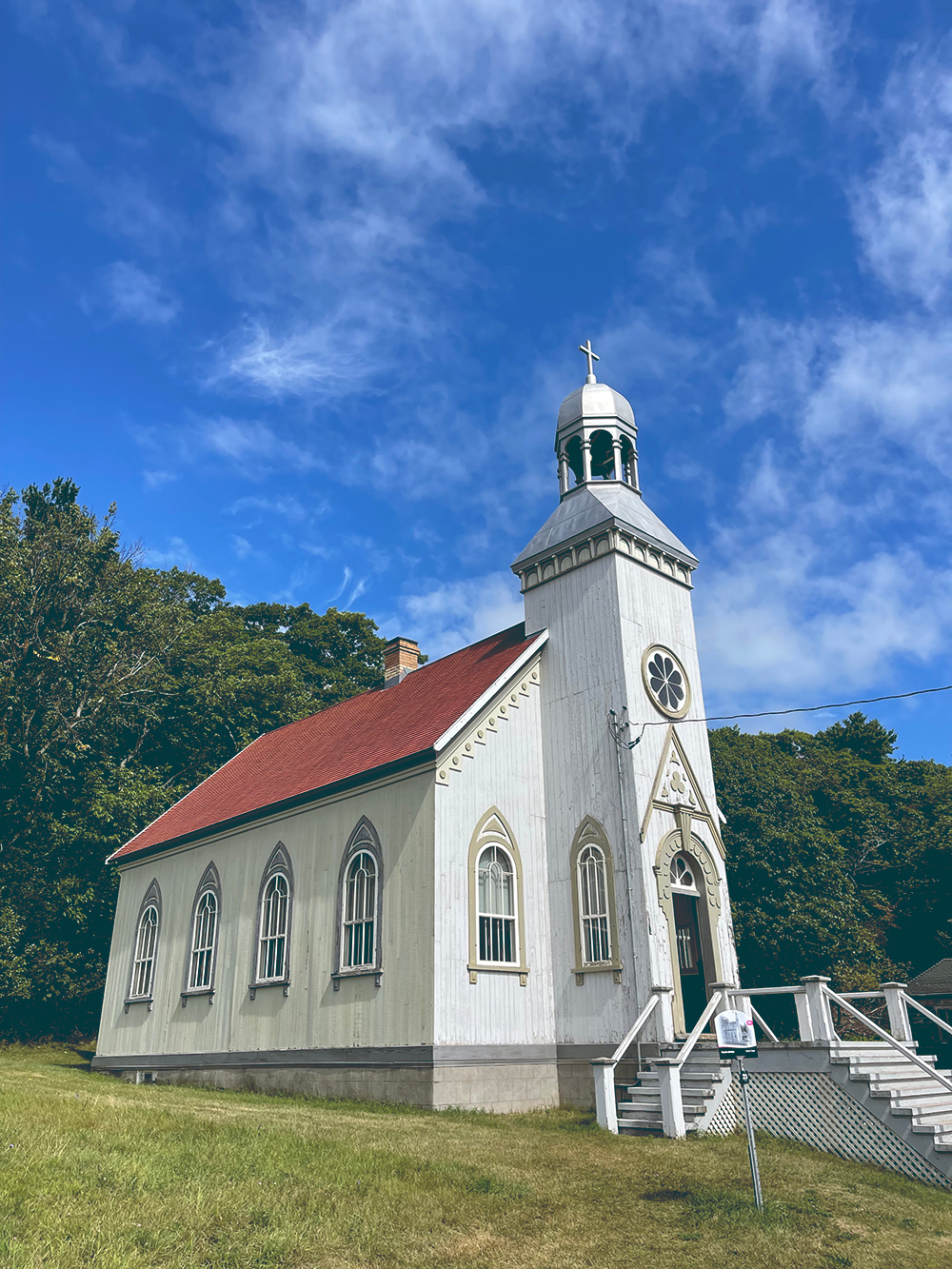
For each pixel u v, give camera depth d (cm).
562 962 2127
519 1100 1955
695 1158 1395
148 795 3778
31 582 3884
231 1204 1005
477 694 2264
